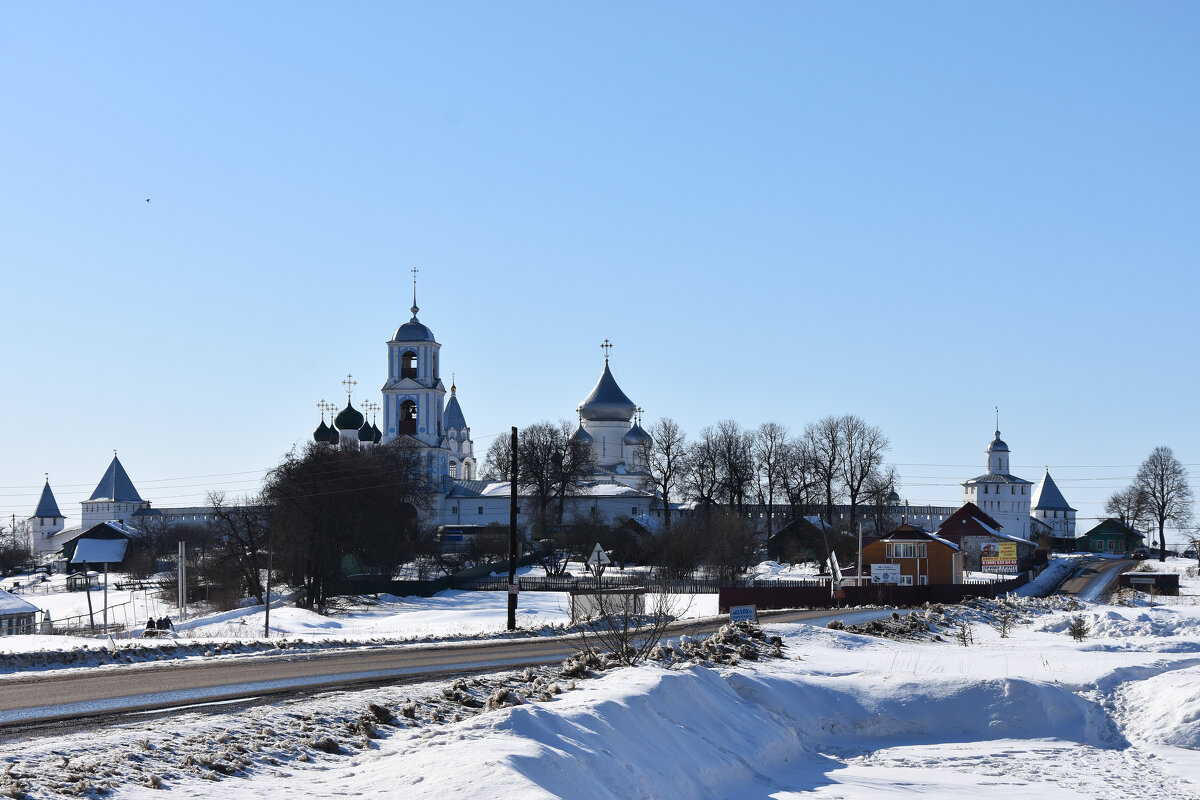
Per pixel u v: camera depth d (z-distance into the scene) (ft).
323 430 505.25
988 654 131.44
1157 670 116.67
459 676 92.94
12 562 578.66
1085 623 178.40
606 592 159.63
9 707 72.38
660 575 255.91
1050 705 93.20
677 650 105.60
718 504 460.96
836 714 90.33
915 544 289.94
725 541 345.31
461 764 50.80
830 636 136.46
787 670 101.14
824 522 434.30
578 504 479.00
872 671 105.50
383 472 301.63
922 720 90.89
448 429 621.72
